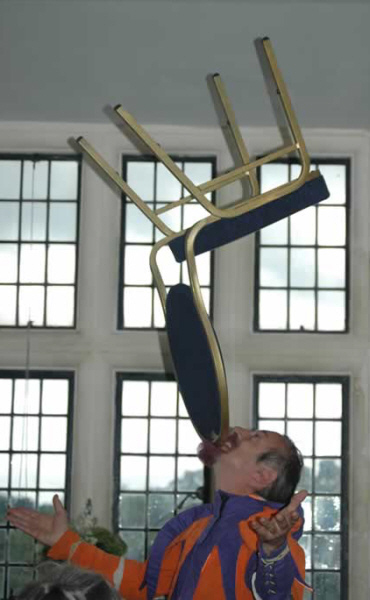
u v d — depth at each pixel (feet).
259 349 22.24
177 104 21.75
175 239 9.85
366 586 21.52
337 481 22.12
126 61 20.30
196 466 22.20
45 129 22.75
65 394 22.29
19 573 21.63
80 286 22.45
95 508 21.71
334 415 22.26
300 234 22.90
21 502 21.99
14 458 22.11
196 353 8.44
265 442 8.61
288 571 7.26
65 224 22.94
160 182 22.93
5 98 21.76
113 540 20.04
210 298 22.58
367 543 21.68
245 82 20.81
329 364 22.26
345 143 22.70
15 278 22.80
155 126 22.62
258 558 7.37
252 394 22.20
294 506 7.13
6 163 22.95
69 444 22.12
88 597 5.95
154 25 19.20
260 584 7.32
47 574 6.15
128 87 21.17
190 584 7.95
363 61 19.98
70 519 21.59
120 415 22.24
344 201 22.91
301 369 22.24
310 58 19.97
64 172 22.99
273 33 19.31
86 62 20.36
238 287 22.35
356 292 22.47
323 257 22.88
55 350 22.27
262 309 22.74
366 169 22.67
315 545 21.86
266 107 21.76
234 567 7.88
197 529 8.49
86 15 18.94
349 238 22.76
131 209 22.93
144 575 8.87
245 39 19.56
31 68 20.59
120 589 8.98
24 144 22.79
